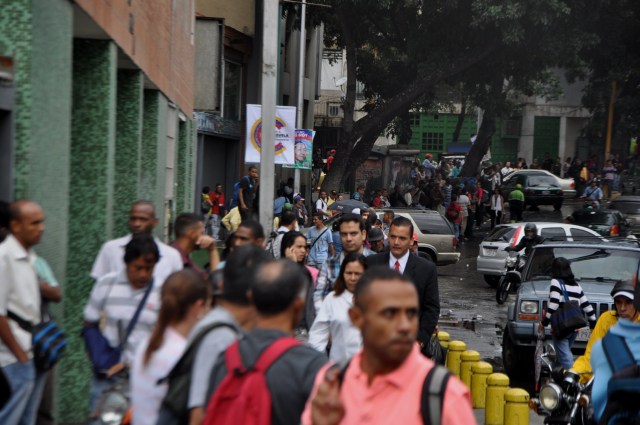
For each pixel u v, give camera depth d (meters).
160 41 31.36
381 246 29.66
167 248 16.64
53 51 16.72
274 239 32.53
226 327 11.52
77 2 17.95
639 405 12.52
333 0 86.69
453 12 86.44
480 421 24.38
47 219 16.55
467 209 93.44
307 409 9.32
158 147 31.78
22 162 15.14
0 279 13.86
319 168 111.12
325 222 57.12
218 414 10.12
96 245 21.25
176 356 12.01
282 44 93.38
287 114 44.22
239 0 81.81
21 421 14.53
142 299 14.97
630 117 141.12
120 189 26.31
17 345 13.96
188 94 44.75
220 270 13.99
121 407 13.27
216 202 72.56
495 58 92.50
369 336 8.66
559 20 84.56
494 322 44.53
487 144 118.88
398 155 112.81
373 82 109.06
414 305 8.67
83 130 21.39
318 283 20.77
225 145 82.38
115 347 14.94
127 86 26.45
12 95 14.91
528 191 113.31
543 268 34.25
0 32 15.13
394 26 90.69
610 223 79.12
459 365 28.31
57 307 17.36
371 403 8.63
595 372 13.88
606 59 115.25
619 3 96.50
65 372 20.56
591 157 156.75
